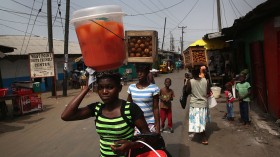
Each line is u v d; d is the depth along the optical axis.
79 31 2.66
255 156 5.37
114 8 2.62
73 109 2.63
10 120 10.62
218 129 7.38
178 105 11.65
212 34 13.76
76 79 22.89
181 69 54.88
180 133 7.22
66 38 17.36
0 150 6.84
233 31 11.30
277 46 7.31
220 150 5.82
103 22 2.58
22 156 6.27
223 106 10.63
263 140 6.15
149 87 4.22
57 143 7.04
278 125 7.11
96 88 2.64
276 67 7.45
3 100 10.80
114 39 2.62
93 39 2.59
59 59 25.09
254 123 7.51
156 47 3.95
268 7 6.35
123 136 2.54
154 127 4.21
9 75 20.09
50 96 17.52
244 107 7.52
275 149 5.61
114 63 2.65
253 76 10.73
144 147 2.52
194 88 6.12
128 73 29.59
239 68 13.45
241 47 12.62
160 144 2.61
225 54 15.66
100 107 2.65
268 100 8.49
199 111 6.14
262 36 8.84
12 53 20.22
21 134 8.30
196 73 6.17
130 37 3.92
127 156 2.51
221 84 14.87
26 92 11.67
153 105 4.24
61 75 25.38
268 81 8.35
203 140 6.23
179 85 20.58
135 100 4.24
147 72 4.29
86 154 6.07
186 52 10.64
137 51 3.93
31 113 11.80
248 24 9.25
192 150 5.92
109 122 2.53
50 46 17.06
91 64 2.64
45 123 9.59
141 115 2.54
